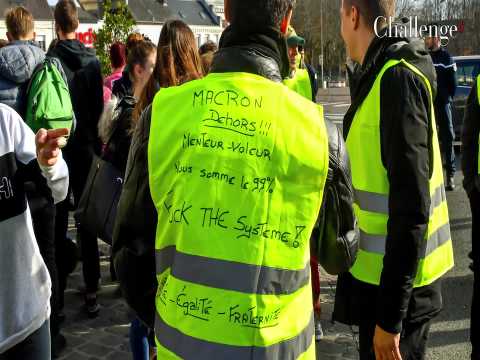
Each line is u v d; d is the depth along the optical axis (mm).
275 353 1499
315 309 3904
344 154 1613
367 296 2229
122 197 1692
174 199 1566
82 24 52625
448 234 2375
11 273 2258
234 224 1503
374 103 2100
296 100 1571
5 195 2232
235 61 1598
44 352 2375
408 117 1947
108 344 3930
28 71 3893
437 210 2283
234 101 1559
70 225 6500
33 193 2422
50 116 3846
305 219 1536
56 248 4082
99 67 4684
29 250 2314
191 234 1521
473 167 3436
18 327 2260
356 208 2223
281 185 1517
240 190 1513
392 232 1955
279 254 1512
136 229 1683
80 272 5262
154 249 1694
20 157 2285
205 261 1501
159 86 2924
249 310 1477
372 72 2182
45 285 2373
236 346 1476
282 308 1519
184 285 1524
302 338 1568
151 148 1607
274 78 1601
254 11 1585
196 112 1581
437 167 2289
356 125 2197
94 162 3201
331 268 1741
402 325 2213
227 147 1531
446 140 7922
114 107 3395
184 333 1516
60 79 3996
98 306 4375
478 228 3410
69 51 4480
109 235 3059
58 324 3729
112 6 12086
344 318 2332
